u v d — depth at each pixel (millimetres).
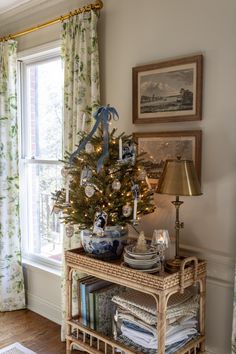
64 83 2650
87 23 2477
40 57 3086
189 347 1945
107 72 2506
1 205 3176
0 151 3164
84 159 2072
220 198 2018
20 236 3238
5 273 3199
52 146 3076
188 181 1814
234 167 1955
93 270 2066
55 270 3031
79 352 2518
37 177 3244
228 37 1935
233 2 1905
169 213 2244
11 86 3145
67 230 2223
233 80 1930
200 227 2107
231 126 1953
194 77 2061
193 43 2072
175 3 2135
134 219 1995
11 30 3252
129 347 1927
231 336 1984
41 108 3150
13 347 2590
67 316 2279
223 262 2020
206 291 2104
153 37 2248
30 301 3238
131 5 2342
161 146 2232
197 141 2068
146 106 2289
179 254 2082
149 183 2281
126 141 2090
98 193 2025
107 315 2246
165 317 1756
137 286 1839
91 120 2512
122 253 2125
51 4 2826
